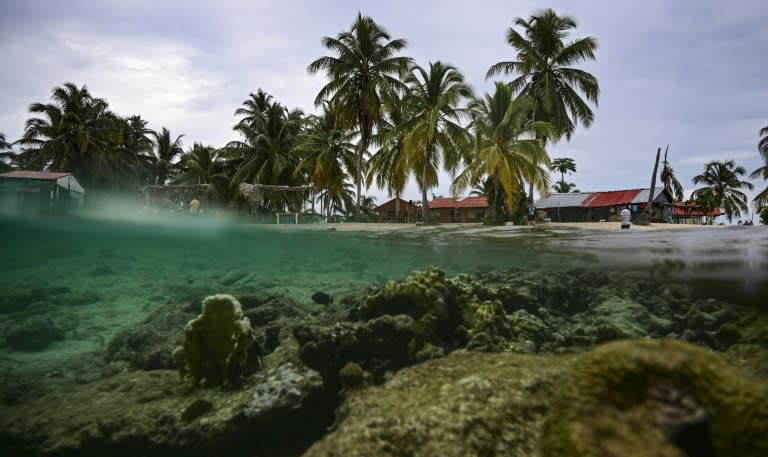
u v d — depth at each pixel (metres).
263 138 38.62
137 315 10.99
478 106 25.47
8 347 8.09
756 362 4.81
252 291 12.23
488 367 3.51
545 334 6.09
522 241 11.49
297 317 8.02
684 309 7.36
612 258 10.05
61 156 37.78
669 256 8.99
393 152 30.78
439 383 3.40
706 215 49.84
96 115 40.38
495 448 2.62
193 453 4.62
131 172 45.28
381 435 2.81
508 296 7.41
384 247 15.71
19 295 11.59
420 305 6.16
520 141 22.62
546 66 31.52
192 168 41.88
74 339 8.88
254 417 4.57
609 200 38.34
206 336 5.81
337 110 31.33
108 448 4.62
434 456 2.62
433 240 13.55
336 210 50.69
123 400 5.37
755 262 7.73
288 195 38.97
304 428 5.07
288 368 5.25
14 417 5.04
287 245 20.58
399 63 30.31
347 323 5.75
